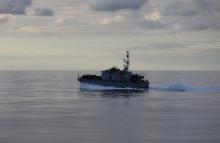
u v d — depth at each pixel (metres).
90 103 170.25
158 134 98.25
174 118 124.31
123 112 138.75
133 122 116.19
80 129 104.75
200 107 155.12
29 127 107.69
